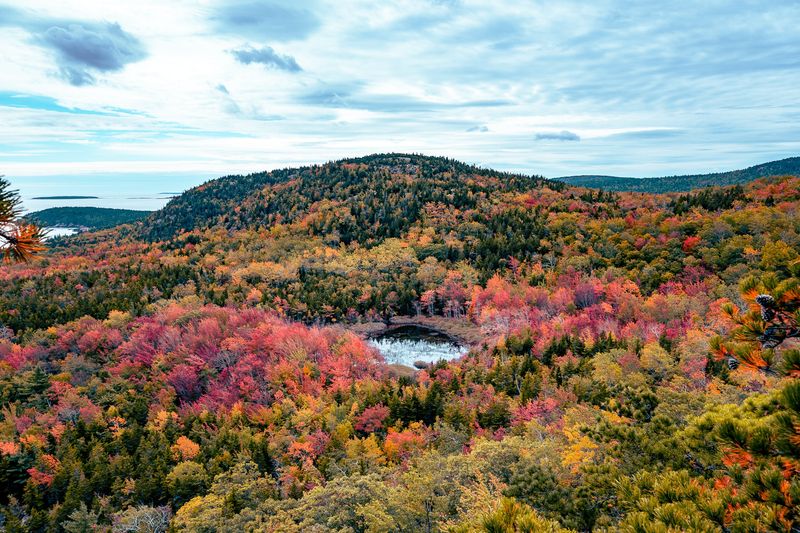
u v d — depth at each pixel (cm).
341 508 3106
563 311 11388
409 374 9288
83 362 10150
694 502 643
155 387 8894
